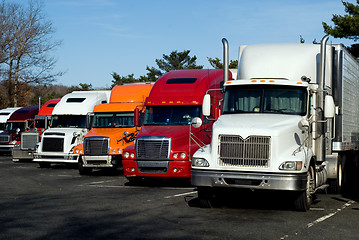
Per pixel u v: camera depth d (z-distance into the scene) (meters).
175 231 8.78
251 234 8.59
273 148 10.68
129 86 23.38
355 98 17.34
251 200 13.16
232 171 10.78
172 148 16.34
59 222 9.64
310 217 10.51
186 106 17.92
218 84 19.02
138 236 8.34
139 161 16.55
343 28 41.09
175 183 17.78
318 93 12.60
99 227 9.13
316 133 12.40
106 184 17.36
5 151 35.72
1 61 57.03
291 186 10.53
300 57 13.47
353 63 16.91
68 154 24.17
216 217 10.32
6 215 10.47
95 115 22.48
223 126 11.17
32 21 58.56
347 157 16.56
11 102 59.03
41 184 17.28
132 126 21.83
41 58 59.31
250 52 13.86
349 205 12.54
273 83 12.40
